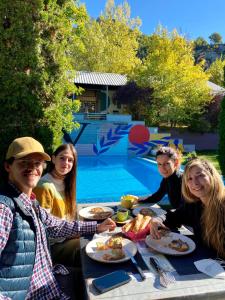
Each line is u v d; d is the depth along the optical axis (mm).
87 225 2568
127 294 1680
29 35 4949
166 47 21531
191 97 20594
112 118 21062
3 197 1822
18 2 4832
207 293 1695
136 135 17266
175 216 2734
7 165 2020
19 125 4961
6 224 1738
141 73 21984
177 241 2367
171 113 20734
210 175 2324
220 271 1927
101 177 11953
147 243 2330
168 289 1729
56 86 5391
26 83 4945
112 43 36031
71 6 5781
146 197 3779
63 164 3211
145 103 22469
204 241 2393
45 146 5129
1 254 1741
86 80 24328
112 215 3062
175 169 3695
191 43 23609
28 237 1832
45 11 5074
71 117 5980
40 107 5102
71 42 5980
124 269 1977
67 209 3363
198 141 21500
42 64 5164
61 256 2984
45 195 2955
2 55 4832
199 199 2529
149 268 1980
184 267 1998
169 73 20812
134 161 15664
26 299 1841
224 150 9125
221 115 9281
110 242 2297
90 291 1714
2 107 4867
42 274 2000
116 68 34531
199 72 21203
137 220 2611
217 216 2254
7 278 1745
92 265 2037
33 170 1986
